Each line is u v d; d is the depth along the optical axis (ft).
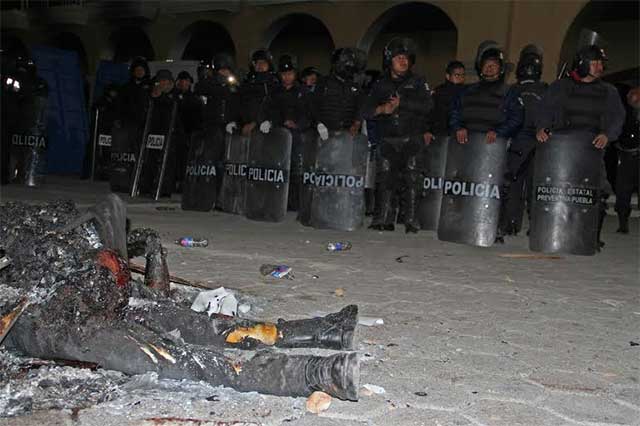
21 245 9.24
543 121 23.70
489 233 24.44
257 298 14.20
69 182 43.75
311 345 10.58
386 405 8.87
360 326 12.60
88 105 54.80
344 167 26.94
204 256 19.27
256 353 9.48
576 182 23.25
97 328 8.83
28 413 7.91
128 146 38.70
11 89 38.11
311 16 58.13
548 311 14.67
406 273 18.25
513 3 46.50
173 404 8.31
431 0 50.72
